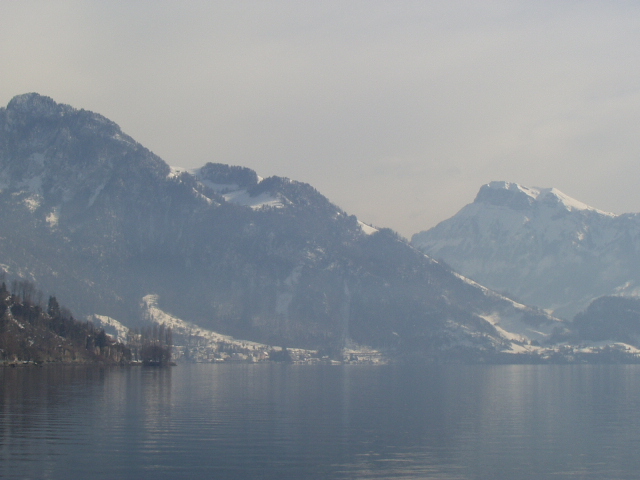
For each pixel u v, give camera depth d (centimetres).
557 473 11850
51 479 10925
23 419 16038
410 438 14625
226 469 11625
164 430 14900
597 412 19888
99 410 17800
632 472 11962
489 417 18338
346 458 12562
